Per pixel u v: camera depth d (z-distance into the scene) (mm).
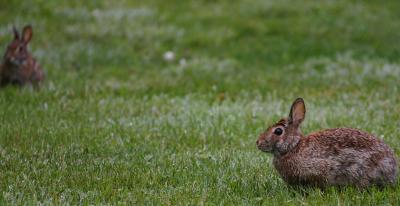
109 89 19016
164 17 28328
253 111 16219
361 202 9758
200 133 14297
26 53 18953
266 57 24562
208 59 23625
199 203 9867
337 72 21312
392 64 22578
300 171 10219
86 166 11859
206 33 26672
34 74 19250
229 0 31219
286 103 17391
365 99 17609
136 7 29688
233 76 21516
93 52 24094
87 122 15156
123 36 26109
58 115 15664
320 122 15141
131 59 23875
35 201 9883
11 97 17422
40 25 26516
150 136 14125
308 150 10219
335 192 10023
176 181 11180
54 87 18891
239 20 28266
